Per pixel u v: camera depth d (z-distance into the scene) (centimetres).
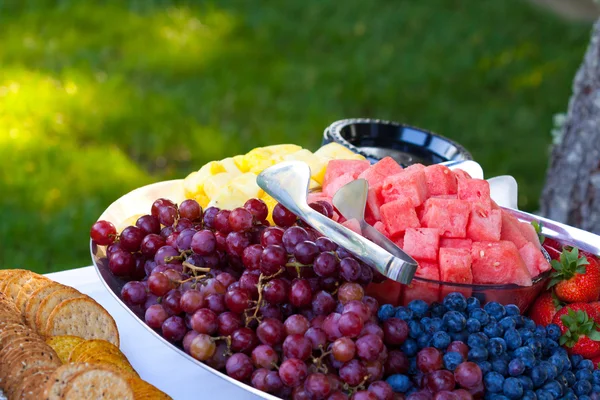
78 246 389
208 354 131
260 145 500
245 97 562
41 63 574
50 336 147
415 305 139
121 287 157
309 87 590
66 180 438
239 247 146
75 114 508
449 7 795
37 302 152
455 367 127
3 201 414
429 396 126
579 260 154
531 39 719
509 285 146
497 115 575
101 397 121
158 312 139
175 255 151
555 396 130
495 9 792
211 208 160
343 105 568
